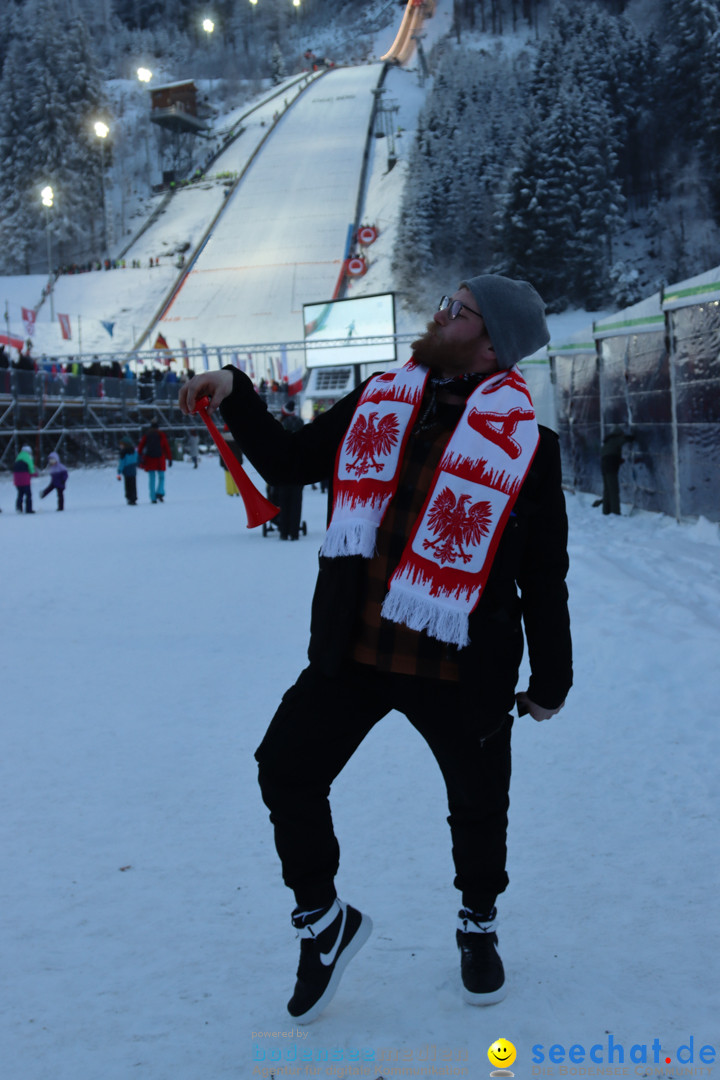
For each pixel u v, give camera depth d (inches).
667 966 88.2
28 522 685.3
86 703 198.2
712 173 3440.0
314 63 6028.5
